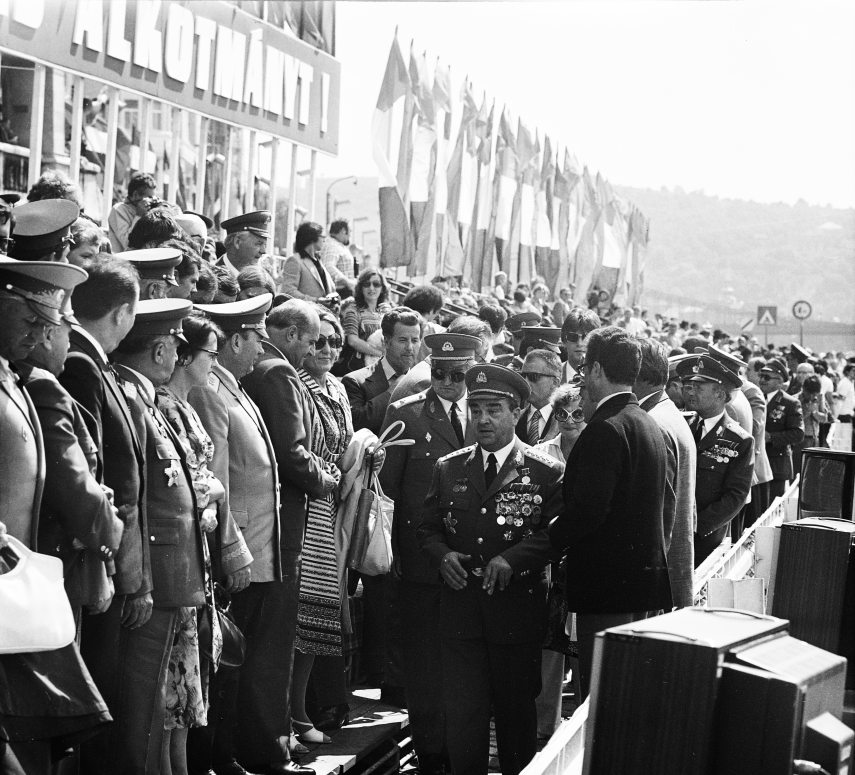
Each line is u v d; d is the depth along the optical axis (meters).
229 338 5.25
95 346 4.05
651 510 4.97
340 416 6.16
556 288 32.62
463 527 5.29
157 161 12.82
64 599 3.35
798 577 4.19
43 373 3.67
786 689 2.49
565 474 4.94
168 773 4.46
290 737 5.65
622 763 2.59
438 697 6.03
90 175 11.76
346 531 5.93
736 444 7.52
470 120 24.64
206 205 13.59
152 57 11.88
